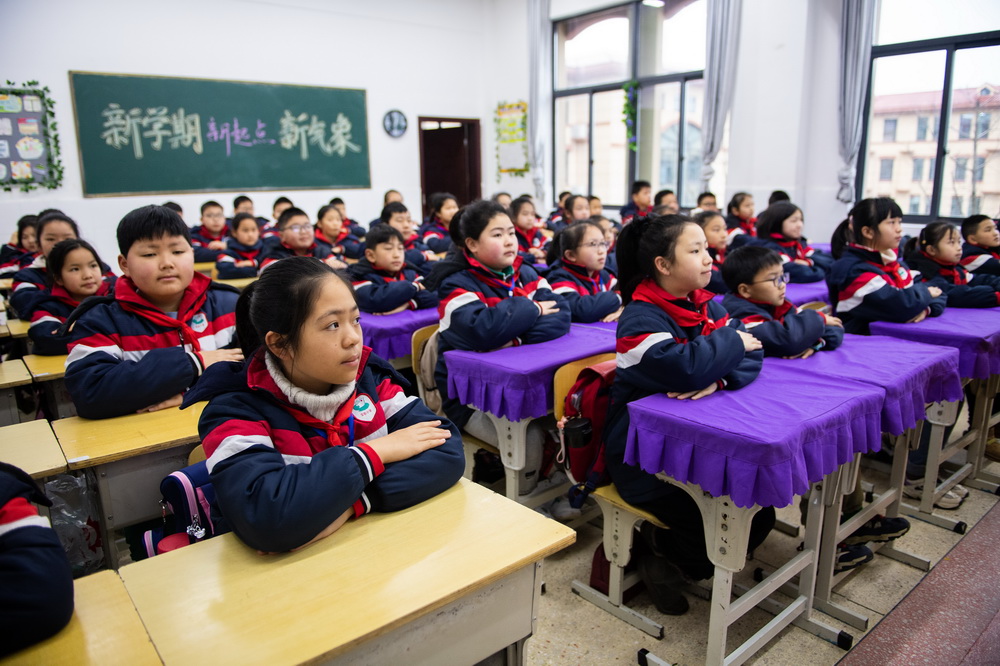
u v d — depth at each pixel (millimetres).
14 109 5758
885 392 1505
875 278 2275
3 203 5812
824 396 1444
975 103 5199
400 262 3109
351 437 1084
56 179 6008
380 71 7855
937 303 2342
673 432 1336
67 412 2170
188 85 6586
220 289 1918
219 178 6898
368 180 7949
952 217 5461
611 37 7492
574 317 2572
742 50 6133
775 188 6074
